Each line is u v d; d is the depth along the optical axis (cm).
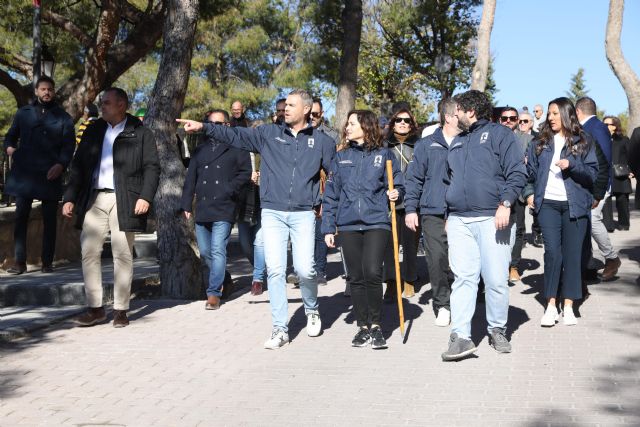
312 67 3020
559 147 780
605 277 997
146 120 988
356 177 716
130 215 787
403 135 931
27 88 1897
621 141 1512
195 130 714
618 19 2202
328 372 648
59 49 1980
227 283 978
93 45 1739
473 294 678
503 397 574
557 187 779
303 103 730
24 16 1819
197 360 689
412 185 789
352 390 599
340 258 1293
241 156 907
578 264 786
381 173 717
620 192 1520
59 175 1008
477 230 678
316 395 589
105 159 795
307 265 738
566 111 773
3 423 538
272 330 786
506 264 686
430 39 3909
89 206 801
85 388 613
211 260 906
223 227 898
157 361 686
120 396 593
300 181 730
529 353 690
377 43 3984
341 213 720
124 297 809
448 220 690
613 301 886
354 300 730
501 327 702
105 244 1254
